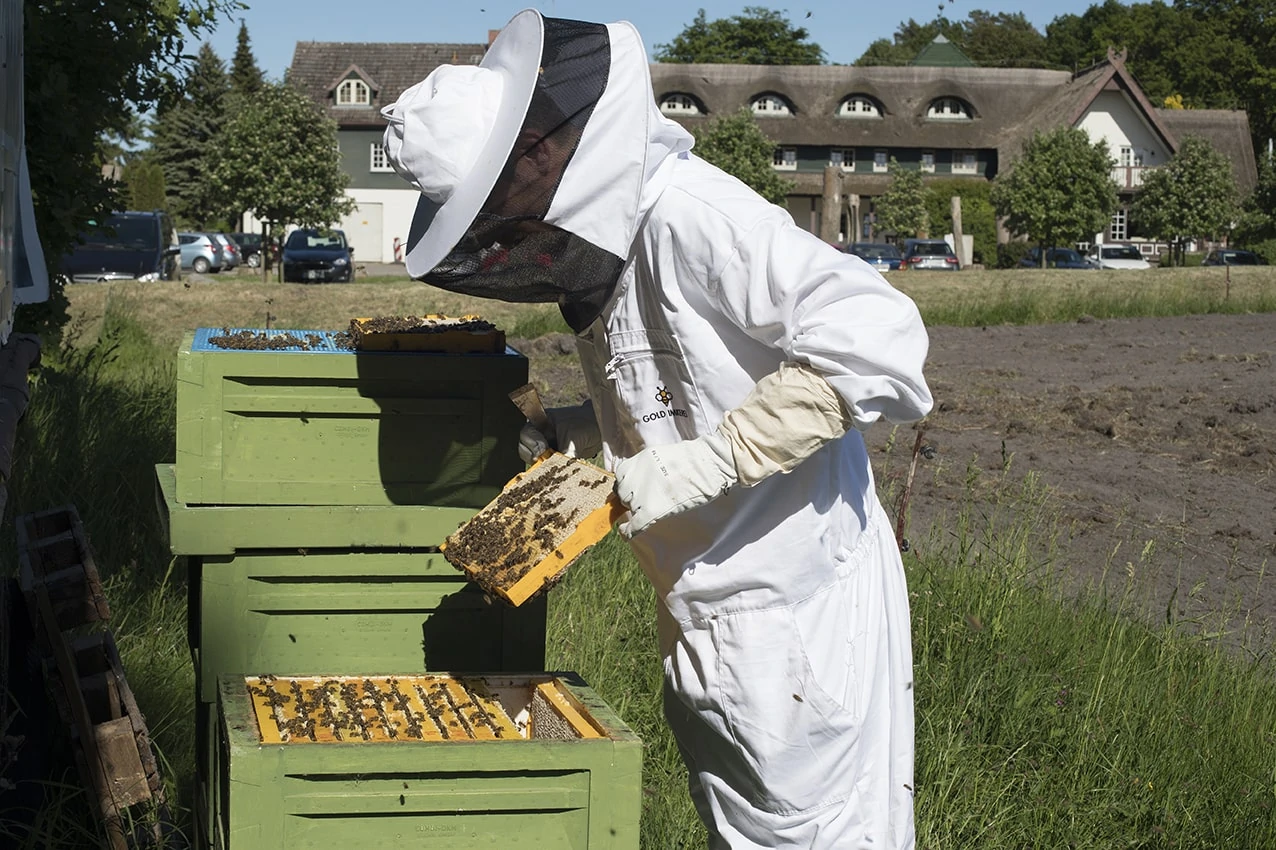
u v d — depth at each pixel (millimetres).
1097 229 33719
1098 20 96188
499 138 2027
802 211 52094
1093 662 4238
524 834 1970
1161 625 4680
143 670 3895
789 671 2229
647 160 2102
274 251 27719
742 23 73750
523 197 2045
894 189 41219
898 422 2145
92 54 5609
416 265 2121
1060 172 33438
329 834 1904
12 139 3168
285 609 2740
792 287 2053
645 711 3916
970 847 3248
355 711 2215
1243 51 78812
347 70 48562
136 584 4543
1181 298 17984
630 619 4562
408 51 51812
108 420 6273
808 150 51469
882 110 51594
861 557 2350
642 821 3229
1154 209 38281
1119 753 3615
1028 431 9180
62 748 3188
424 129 2074
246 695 2197
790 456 2051
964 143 51062
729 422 2061
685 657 2357
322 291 14914
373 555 2752
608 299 2238
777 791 2270
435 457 2766
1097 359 12992
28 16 5344
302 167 24516
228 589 2699
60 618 3201
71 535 3473
